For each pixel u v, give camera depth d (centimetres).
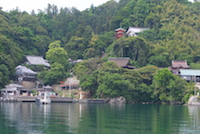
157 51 13938
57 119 5319
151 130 4375
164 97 10569
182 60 13112
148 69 11838
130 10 18112
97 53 15012
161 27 16538
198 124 4966
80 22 18612
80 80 11550
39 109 7288
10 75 12038
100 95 11181
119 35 16412
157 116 6084
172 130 4388
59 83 12712
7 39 12606
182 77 11962
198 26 16400
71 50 15512
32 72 12625
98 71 11525
